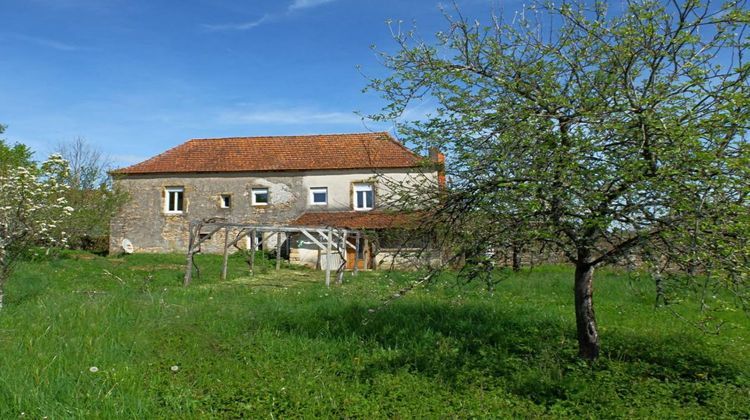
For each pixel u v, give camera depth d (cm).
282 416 553
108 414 533
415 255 678
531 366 689
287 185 3081
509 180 546
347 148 3150
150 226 3169
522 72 617
